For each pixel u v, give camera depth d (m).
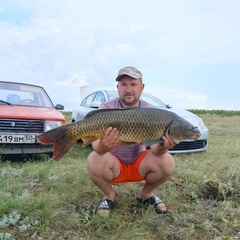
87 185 2.02
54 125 2.85
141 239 1.51
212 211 1.87
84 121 1.39
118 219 1.62
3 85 3.29
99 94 3.93
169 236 1.59
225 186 2.09
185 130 1.40
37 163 2.60
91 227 1.56
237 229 1.71
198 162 2.79
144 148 1.73
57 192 1.87
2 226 1.46
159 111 1.41
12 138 2.64
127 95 1.62
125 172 1.70
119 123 1.38
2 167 2.42
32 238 1.43
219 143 4.13
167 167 1.64
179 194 2.05
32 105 3.17
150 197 1.81
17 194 1.76
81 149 3.58
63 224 1.54
